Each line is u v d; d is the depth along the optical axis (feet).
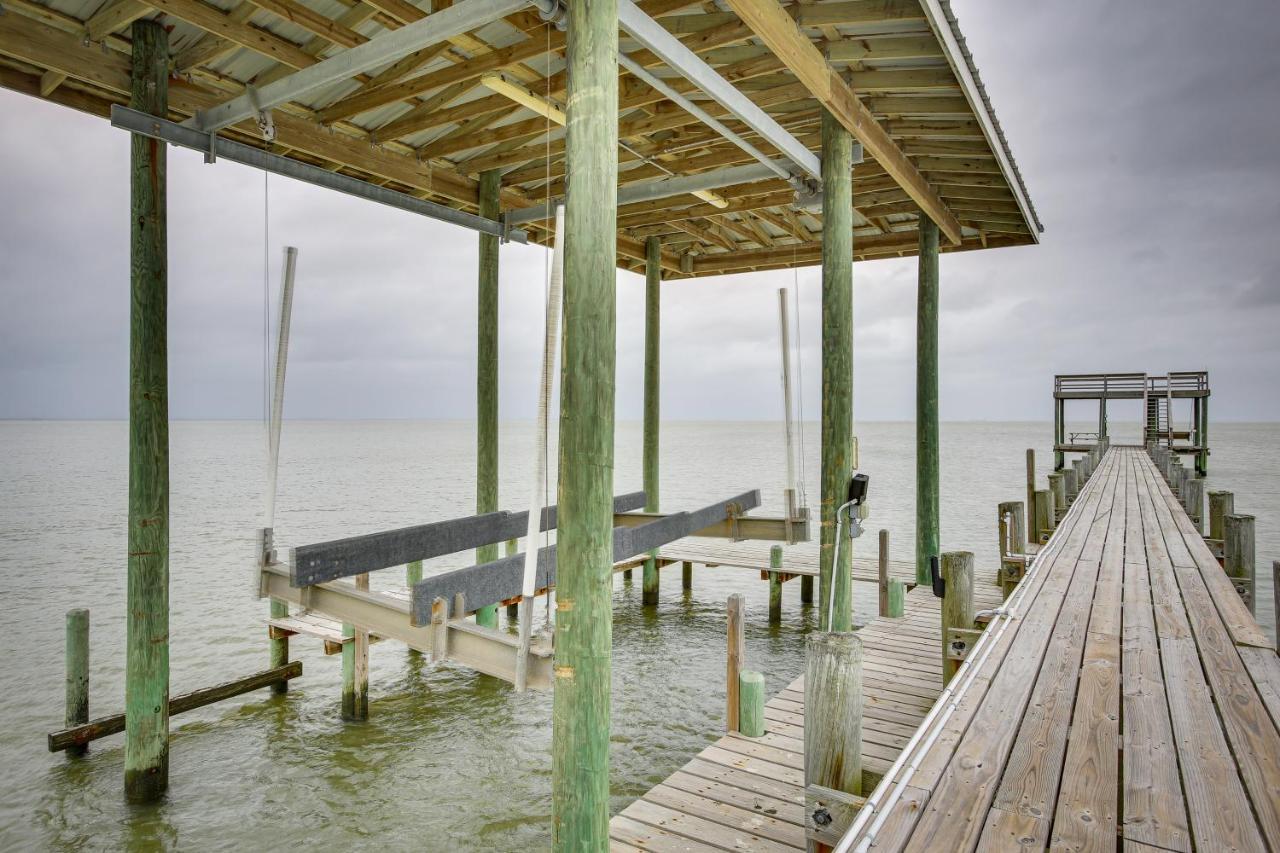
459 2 14.51
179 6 15.84
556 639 10.25
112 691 27.02
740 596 16.72
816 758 8.87
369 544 17.37
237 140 22.44
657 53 14.52
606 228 10.30
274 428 16.14
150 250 16.74
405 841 17.11
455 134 25.11
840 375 20.15
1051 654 11.77
